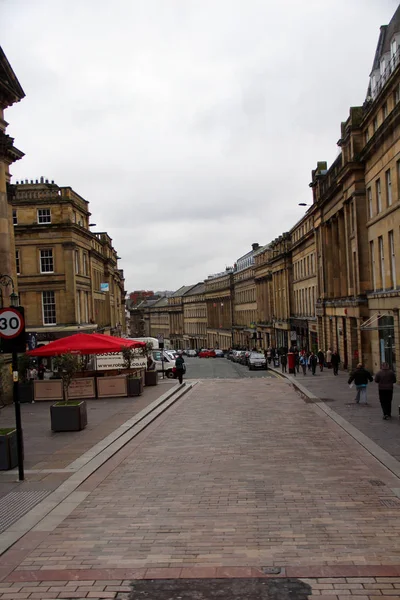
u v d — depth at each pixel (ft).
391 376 58.59
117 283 280.31
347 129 118.52
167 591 21.34
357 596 20.52
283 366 147.02
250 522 28.32
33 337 125.90
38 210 158.20
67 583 22.25
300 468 38.86
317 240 171.01
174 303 555.28
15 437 41.14
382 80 107.24
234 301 387.96
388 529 26.91
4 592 21.65
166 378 138.41
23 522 29.19
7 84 88.28
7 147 92.02
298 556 24.03
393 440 47.24
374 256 108.06
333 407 69.26
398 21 105.50
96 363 110.52
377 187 105.70
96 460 42.34
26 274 156.76
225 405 75.61
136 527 28.14
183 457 43.47
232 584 21.68
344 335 137.49
